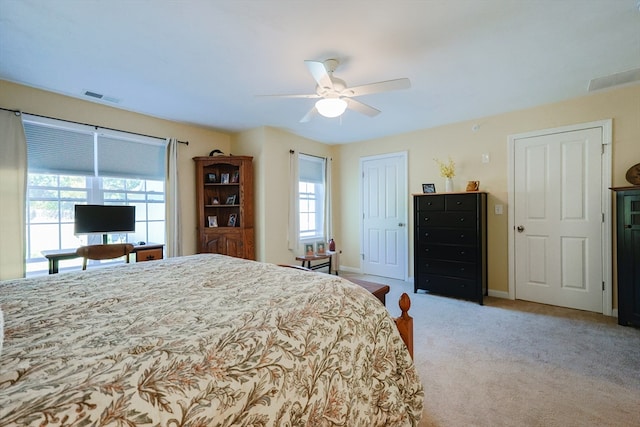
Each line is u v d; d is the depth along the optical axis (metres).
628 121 2.91
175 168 3.85
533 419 1.55
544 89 2.93
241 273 1.68
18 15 1.78
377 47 2.17
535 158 3.44
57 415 0.54
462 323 2.86
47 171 2.95
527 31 1.97
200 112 3.60
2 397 0.57
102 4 1.70
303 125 4.18
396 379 1.26
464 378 1.93
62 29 1.94
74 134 3.13
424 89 2.91
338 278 1.56
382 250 4.89
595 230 3.09
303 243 4.88
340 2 1.69
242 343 0.86
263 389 0.79
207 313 1.04
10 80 2.68
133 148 3.60
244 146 4.45
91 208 3.05
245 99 3.17
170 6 1.72
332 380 0.98
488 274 3.79
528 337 2.52
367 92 2.27
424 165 4.36
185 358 0.75
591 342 2.40
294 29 1.95
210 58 2.32
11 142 2.69
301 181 4.97
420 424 1.52
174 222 3.81
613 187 2.81
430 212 3.79
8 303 1.17
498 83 2.79
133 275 1.65
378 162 4.91
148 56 2.29
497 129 3.70
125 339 0.84
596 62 2.40
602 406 1.64
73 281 1.52
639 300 2.62
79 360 0.72
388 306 3.37
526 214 3.51
